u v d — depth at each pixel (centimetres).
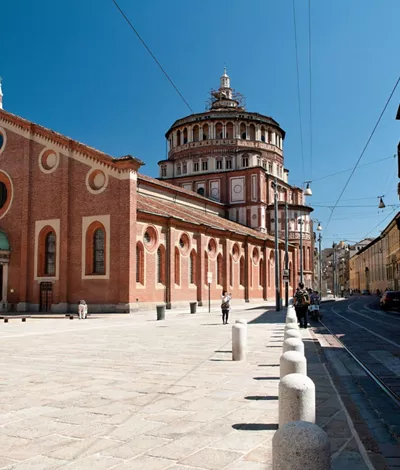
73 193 3747
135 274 3528
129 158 3509
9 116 4088
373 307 4919
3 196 4100
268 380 980
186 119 7119
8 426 656
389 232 7956
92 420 684
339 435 620
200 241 4525
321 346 1627
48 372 1084
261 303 5666
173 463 512
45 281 3781
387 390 925
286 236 4462
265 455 537
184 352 1429
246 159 6869
